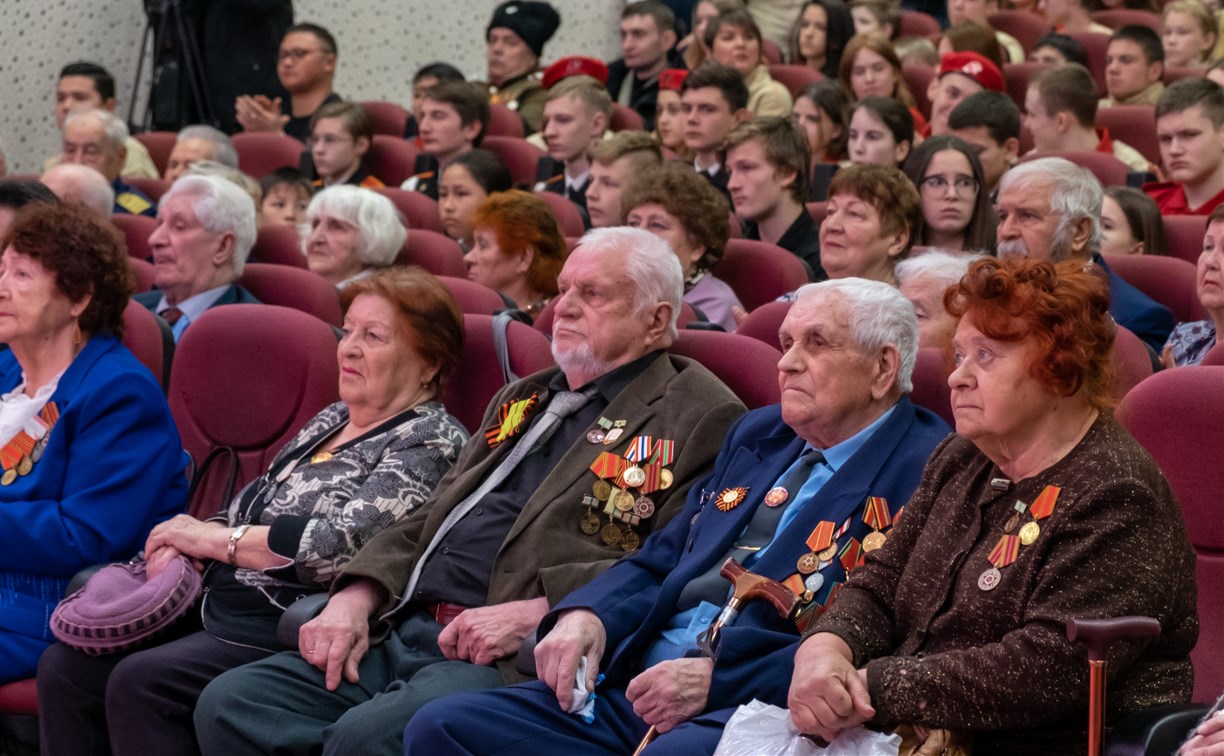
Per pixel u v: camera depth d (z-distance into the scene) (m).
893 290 3.10
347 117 7.66
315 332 4.14
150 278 5.39
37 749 3.69
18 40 9.45
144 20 9.84
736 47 8.20
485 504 3.45
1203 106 5.86
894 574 2.66
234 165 7.38
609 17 11.01
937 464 2.70
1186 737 2.24
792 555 2.94
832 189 4.52
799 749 2.50
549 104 7.39
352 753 3.01
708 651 2.88
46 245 3.72
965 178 5.02
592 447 3.39
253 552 3.50
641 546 3.29
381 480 3.55
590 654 3.00
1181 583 2.38
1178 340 4.25
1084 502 2.37
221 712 3.18
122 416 3.72
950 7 10.02
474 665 3.18
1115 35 8.33
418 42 10.71
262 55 9.03
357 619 3.33
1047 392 2.44
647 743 2.81
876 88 7.81
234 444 4.15
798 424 3.06
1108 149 6.91
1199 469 2.88
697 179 4.87
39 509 3.60
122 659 3.46
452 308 3.75
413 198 6.52
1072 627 2.17
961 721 2.38
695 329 3.81
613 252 3.52
